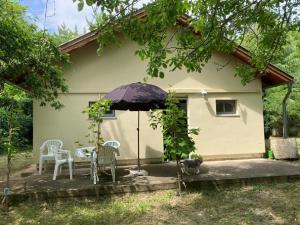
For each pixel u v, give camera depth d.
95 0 4.36
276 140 10.92
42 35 7.16
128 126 10.23
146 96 7.24
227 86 11.03
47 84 7.78
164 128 6.80
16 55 6.74
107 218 5.61
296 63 17.97
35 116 9.71
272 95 17.22
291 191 6.88
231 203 6.23
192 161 7.93
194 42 5.55
